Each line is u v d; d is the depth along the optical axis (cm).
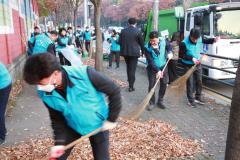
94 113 307
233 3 1098
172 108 802
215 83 1159
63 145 321
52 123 328
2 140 560
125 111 768
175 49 1034
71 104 298
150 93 650
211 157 511
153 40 763
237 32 1095
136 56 967
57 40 1125
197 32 795
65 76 292
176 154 511
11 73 1062
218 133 623
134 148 519
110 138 549
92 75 297
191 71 771
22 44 1636
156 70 762
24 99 906
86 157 479
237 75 347
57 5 4391
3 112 548
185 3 1895
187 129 644
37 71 264
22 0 1841
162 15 1950
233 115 355
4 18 1067
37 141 564
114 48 1580
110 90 302
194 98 841
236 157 358
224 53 1070
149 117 722
